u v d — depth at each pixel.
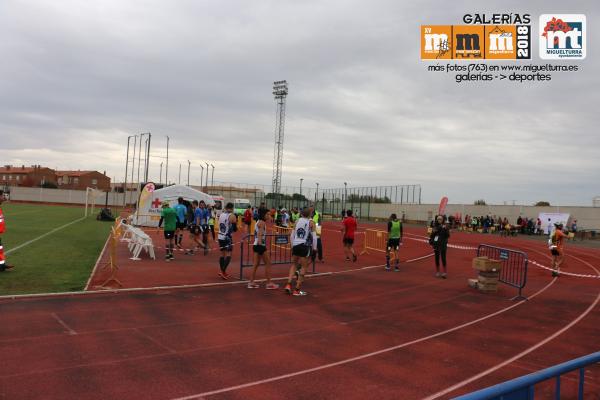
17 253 14.51
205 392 4.90
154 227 29.08
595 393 5.36
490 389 2.58
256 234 10.72
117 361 5.65
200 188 82.12
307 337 7.09
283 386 5.16
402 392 5.15
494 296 11.24
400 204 57.56
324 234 32.41
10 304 8.11
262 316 8.24
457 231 44.03
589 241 36.09
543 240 34.91
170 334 6.86
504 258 12.00
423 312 9.20
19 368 5.27
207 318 7.90
